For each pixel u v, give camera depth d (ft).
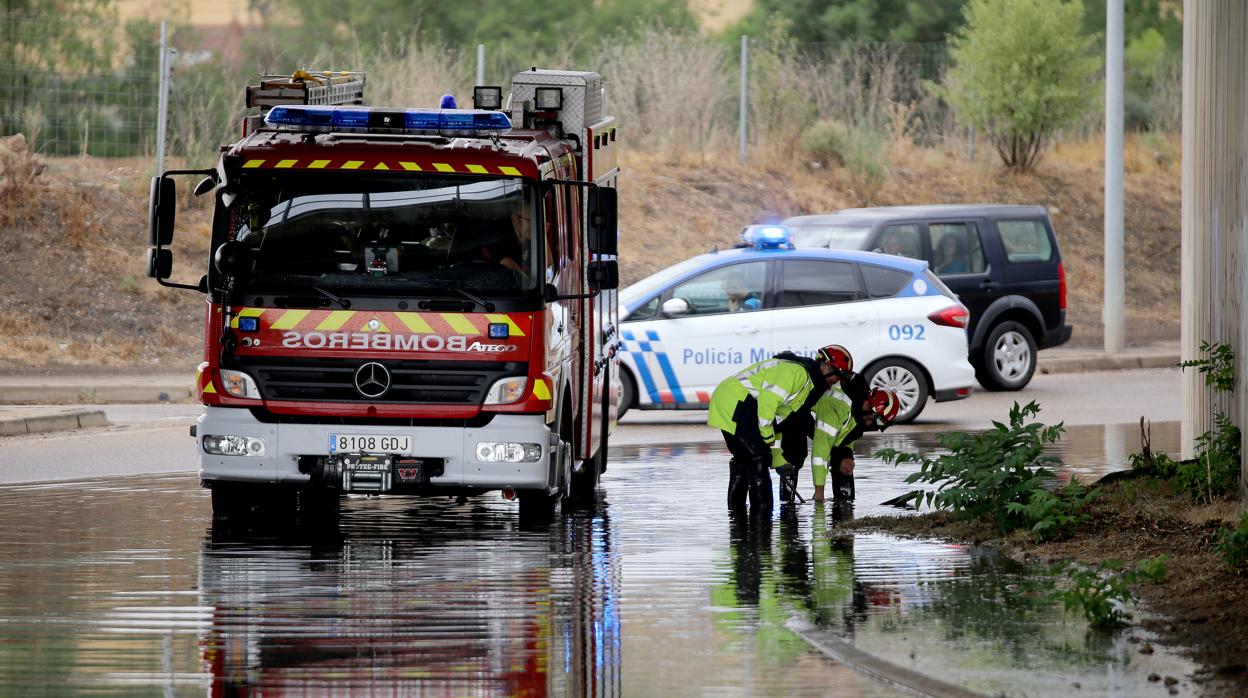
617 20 347.97
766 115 297.12
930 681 67.26
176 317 223.30
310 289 105.19
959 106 311.47
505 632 78.74
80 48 266.77
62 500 122.31
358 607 84.48
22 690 67.82
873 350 170.30
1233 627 75.72
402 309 104.99
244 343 105.50
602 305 130.11
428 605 85.10
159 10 312.71
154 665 72.13
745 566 95.76
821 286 170.71
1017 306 199.21
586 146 120.98
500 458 105.19
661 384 168.45
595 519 114.52
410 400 105.19
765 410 118.62
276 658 73.56
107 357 211.82
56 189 235.81
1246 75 105.70
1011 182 308.40
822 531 108.68
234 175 106.22
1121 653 71.51
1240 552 85.97
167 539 105.60
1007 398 193.36
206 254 236.43
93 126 260.42
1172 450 148.25
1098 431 163.43
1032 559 96.43
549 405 105.70
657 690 67.97
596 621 81.10
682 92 293.64
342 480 105.09
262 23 332.19
